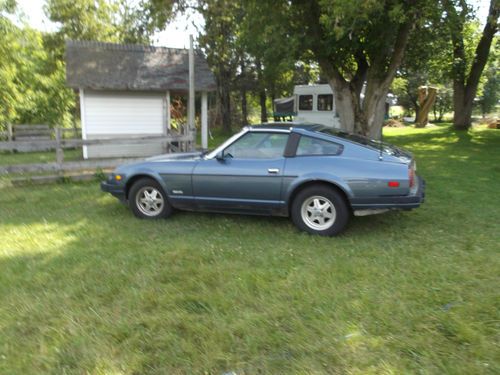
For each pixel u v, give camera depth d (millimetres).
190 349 2953
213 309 3512
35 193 8234
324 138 5453
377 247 4945
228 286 3939
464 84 22469
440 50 15859
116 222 6172
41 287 4012
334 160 5281
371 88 12516
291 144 5520
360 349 2926
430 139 18828
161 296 3756
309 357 2857
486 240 5141
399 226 5773
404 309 3424
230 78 27594
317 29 11891
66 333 3205
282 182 5418
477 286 3842
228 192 5727
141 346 3021
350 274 4168
